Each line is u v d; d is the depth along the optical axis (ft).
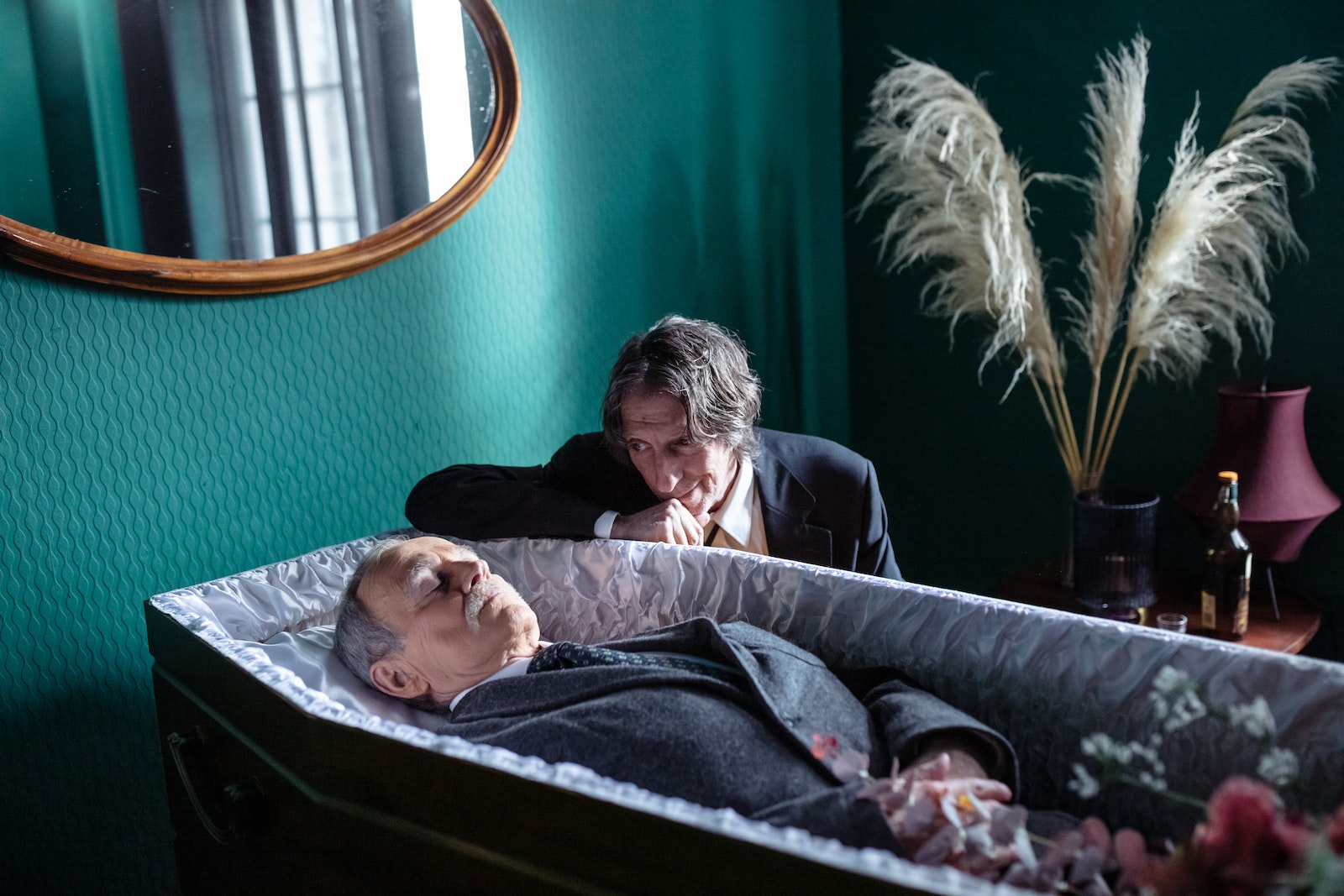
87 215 4.00
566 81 5.92
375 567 4.00
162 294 4.34
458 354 5.57
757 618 4.17
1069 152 7.14
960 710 3.64
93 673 4.30
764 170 7.51
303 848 3.20
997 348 7.29
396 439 5.33
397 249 4.96
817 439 5.20
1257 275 6.22
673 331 4.47
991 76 7.38
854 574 3.99
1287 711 3.02
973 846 2.63
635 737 3.23
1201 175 5.92
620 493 4.94
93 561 4.25
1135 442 7.20
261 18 4.45
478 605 3.93
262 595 4.24
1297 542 5.84
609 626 4.48
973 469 8.06
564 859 2.60
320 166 4.70
